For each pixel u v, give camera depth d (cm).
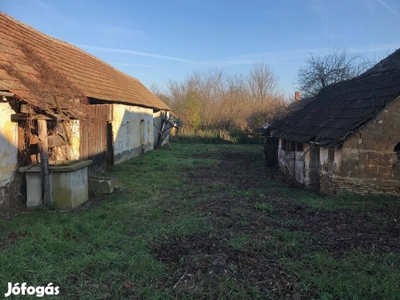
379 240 536
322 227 603
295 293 367
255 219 643
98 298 355
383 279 398
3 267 406
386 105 846
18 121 706
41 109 680
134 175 1181
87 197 809
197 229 571
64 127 850
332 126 991
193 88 3709
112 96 1402
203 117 3606
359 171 872
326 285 385
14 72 720
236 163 1756
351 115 949
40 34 1378
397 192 868
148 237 532
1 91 621
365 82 1131
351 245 506
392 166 870
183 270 418
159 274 406
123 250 477
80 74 1308
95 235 535
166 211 705
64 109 802
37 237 513
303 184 1151
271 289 376
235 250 479
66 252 464
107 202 784
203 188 1002
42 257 442
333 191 911
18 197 702
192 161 1700
